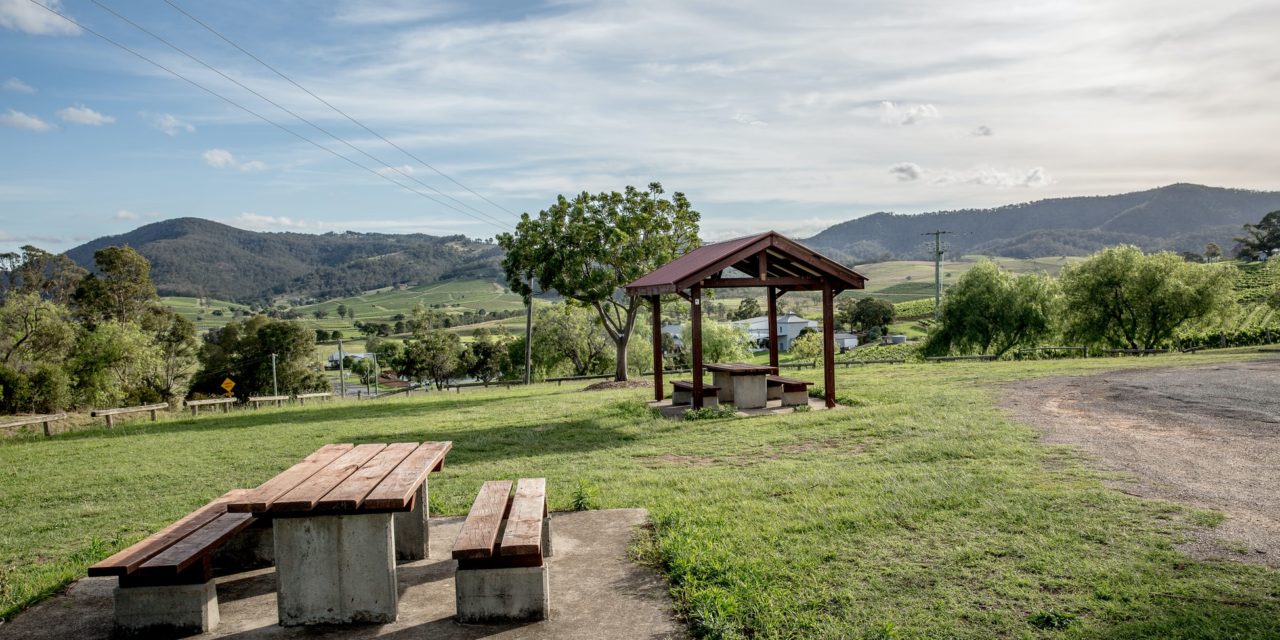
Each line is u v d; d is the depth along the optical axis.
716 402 14.30
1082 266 44.72
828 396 14.24
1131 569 4.54
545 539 5.18
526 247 27.16
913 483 7.02
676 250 27.84
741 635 3.76
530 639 3.79
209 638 3.93
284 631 3.99
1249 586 4.24
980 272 45.44
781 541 5.32
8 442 16.14
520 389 30.44
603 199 27.66
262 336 64.06
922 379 18.45
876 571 4.68
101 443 14.56
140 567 3.74
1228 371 17.88
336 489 4.09
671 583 4.57
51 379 38.19
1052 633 3.73
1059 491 6.40
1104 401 12.85
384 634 3.90
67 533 6.86
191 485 9.17
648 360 50.41
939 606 4.11
